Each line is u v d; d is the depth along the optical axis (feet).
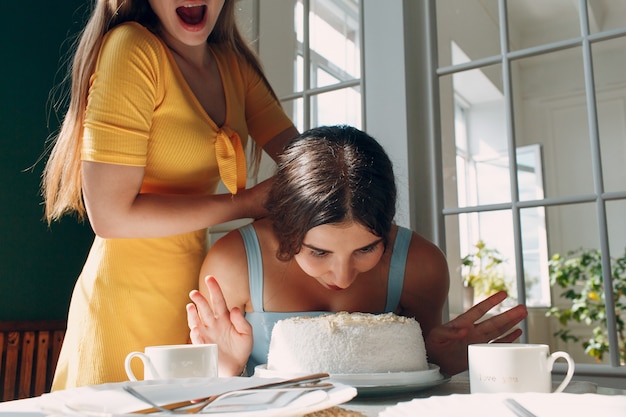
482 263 14.40
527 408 1.58
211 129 3.61
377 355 2.34
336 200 2.71
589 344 13.64
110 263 3.36
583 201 5.14
